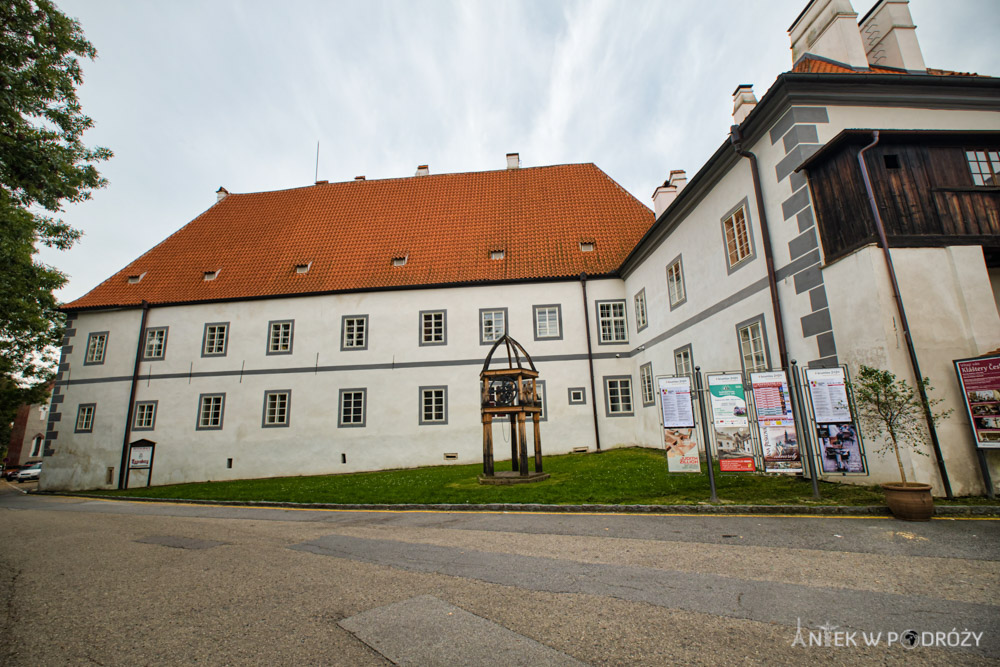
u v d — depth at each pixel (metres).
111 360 22.55
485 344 20.78
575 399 20.09
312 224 25.81
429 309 21.30
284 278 22.86
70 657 3.50
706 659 3.11
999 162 9.38
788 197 10.51
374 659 3.26
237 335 21.94
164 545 7.44
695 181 13.77
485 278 21.36
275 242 25.03
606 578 4.79
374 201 26.72
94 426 21.97
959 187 9.01
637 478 11.59
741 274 12.25
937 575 4.52
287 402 21.09
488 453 13.02
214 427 21.22
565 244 22.61
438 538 7.01
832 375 8.11
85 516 11.70
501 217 24.47
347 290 21.59
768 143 11.19
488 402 13.10
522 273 21.44
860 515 7.22
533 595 4.39
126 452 21.39
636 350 19.70
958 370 7.96
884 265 8.41
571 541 6.44
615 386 20.22
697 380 8.95
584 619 3.80
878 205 8.70
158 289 23.42
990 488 7.67
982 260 8.60
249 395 21.33
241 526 9.07
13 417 33.94
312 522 9.20
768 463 8.25
